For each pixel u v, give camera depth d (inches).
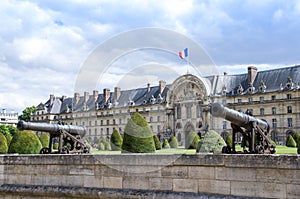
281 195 335.0
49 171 449.7
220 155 365.4
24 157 464.8
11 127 4613.7
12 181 469.7
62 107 4517.7
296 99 2952.8
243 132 466.9
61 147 607.2
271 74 3221.0
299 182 327.3
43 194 443.8
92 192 414.9
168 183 386.6
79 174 431.8
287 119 2999.5
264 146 476.7
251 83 3267.7
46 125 602.2
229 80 3435.0
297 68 3083.2
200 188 372.5
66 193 429.1
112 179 412.8
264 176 344.5
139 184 398.6
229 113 427.2
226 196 356.8
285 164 332.5
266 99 3132.4
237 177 356.8
